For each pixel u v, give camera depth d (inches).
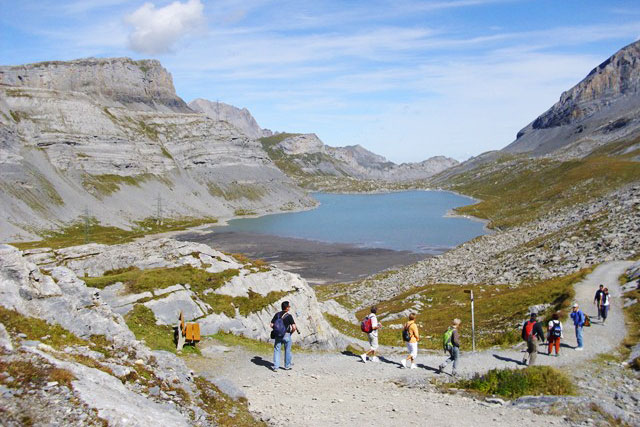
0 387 389.1
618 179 6909.5
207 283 1173.7
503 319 1653.5
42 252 1283.2
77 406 395.2
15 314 553.3
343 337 1298.0
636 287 1578.5
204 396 574.6
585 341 1095.0
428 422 573.9
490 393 716.7
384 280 3395.7
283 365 885.8
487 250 3917.3
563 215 4692.4
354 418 588.7
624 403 675.4
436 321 1850.4
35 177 7559.1
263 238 6264.8
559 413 601.0
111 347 610.2
